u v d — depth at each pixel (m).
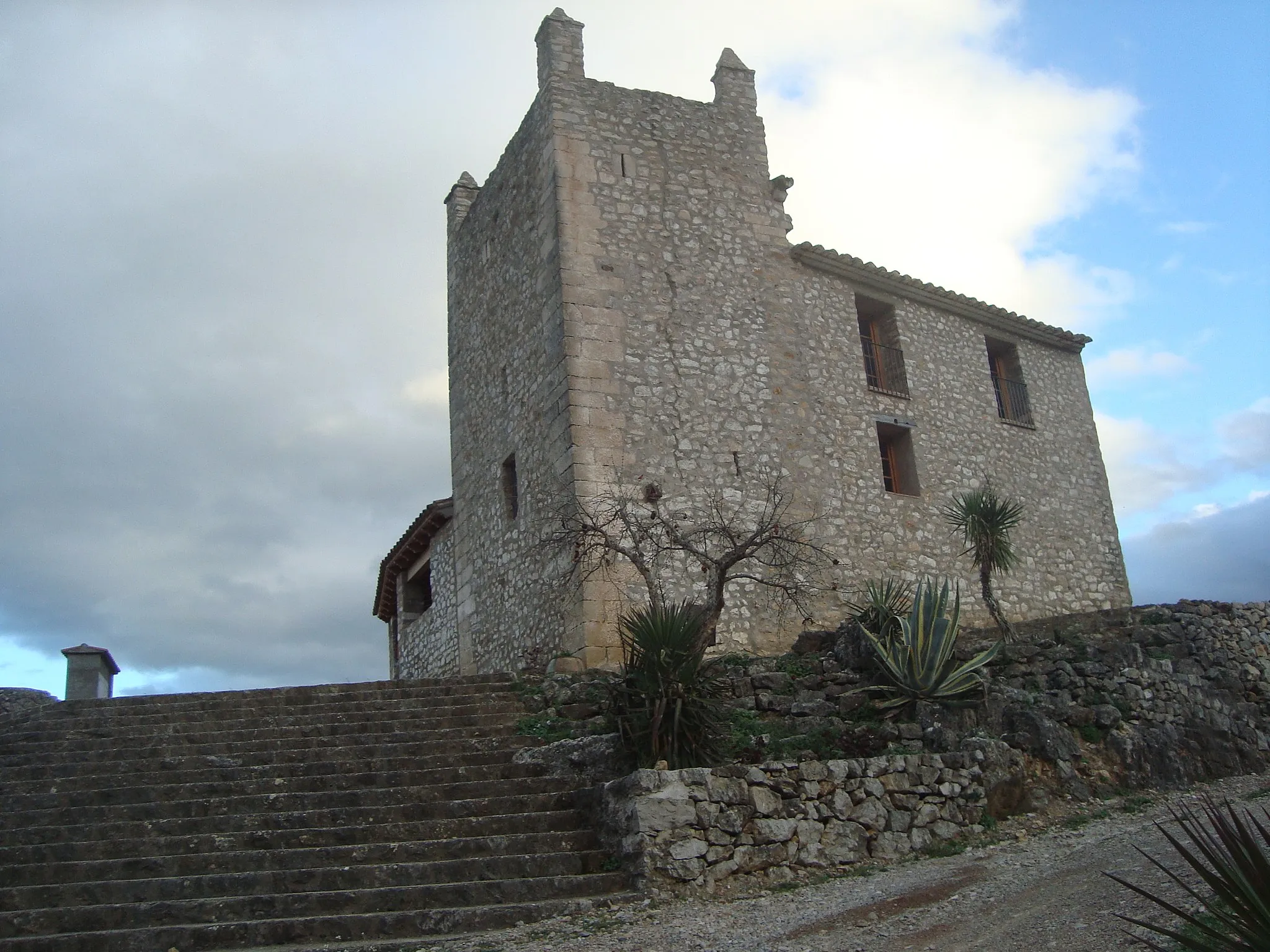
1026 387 19.66
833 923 6.86
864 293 17.80
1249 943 4.25
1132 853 7.78
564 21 16.41
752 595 14.69
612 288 15.30
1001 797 9.73
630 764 9.55
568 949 6.75
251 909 7.62
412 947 7.04
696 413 15.28
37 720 11.50
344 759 10.24
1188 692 11.77
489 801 9.20
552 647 14.34
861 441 16.69
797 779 8.84
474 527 17.73
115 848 8.48
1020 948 5.86
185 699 12.07
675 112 16.77
